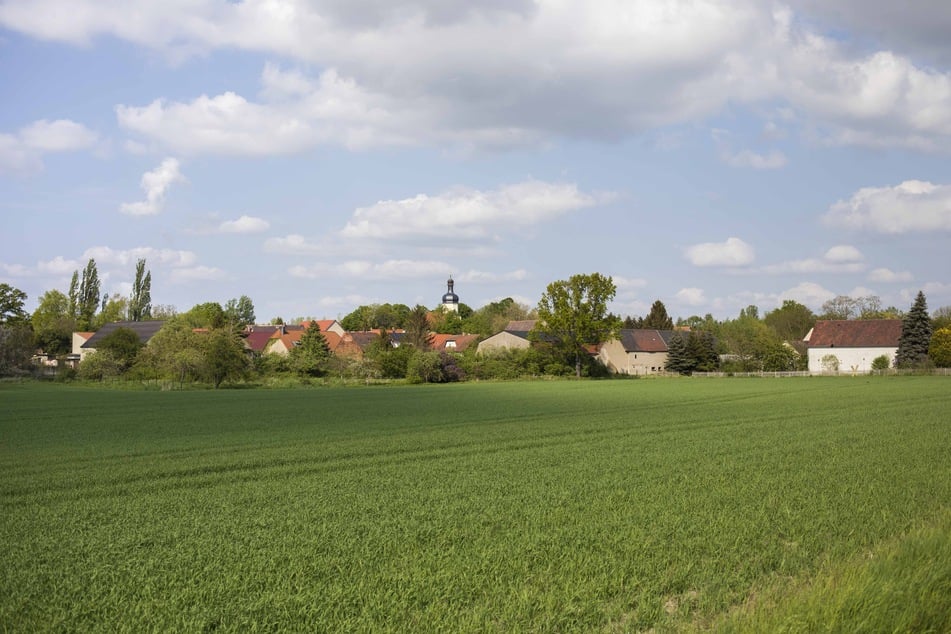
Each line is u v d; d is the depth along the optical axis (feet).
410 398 204.74
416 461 82.12
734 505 54.08
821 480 65.41
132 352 322.75
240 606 32.94
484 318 646.74
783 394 211.82
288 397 211.41
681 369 410.31
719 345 472.85
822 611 29.25
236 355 285.64
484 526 48.19
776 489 60.85
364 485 65.77
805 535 44.65
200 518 51.65
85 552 42.55
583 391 239.71
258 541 44.50
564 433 112.16
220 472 75.72
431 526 48.08
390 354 327.47
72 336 491.31
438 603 32.99
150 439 106.42
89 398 206.80
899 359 379.76
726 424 124.67
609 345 444.96
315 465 79.41
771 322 597.93
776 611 29.55
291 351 324.60
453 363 326.85
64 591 35.29
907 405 160.97
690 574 37.17
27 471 76.43
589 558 39.78
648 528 46.93
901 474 68.49
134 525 49.70
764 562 39.06
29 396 216.13
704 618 31.86
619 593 34.96
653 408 163.63
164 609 32.78
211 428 122.21
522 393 228.63
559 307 355.15
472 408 165.89
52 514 53.83
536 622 31.14
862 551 41.70
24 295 402.93
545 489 62.23
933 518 49.11
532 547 42.24
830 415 139.13
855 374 359.46
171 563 39.83
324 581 36.58
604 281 353.72
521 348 364.79
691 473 70.74
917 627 28.96
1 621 31.58
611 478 68.18
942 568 33.96
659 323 546.67
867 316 593.42
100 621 31.71
